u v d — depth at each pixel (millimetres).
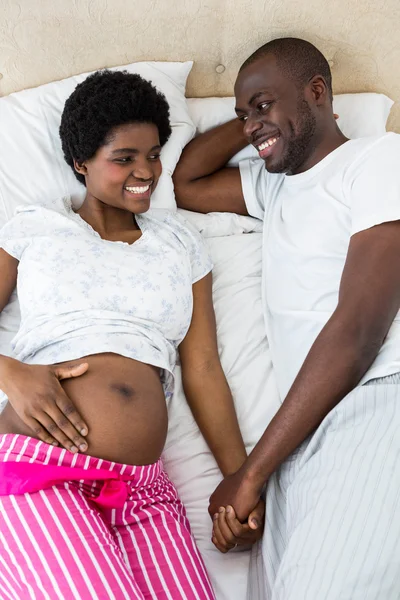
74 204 1513
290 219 1424
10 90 1615
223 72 1731
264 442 1152
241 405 1354
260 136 1445
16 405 1092
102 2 1544
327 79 1454
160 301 1270
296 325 1330
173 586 1059
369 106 1695
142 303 1256
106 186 1306
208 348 1351
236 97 1484
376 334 1138
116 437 1092
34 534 961
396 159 1271
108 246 1292
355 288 1159
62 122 1390
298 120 1408
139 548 1088
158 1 1574
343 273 1202
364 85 1786
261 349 1423
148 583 1060
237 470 1201
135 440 1108
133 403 1128
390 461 979
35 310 1244
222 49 1689
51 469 1011
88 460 1051
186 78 1693
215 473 1286
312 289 1334
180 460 1297
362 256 1186
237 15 1633
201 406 1312
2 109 1529
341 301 1166
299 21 1655
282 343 1361
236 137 1623
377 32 1688
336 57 1731
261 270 1547
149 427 1132
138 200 1326
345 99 1694
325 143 1433
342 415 1084
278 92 1403
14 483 993
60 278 1239
